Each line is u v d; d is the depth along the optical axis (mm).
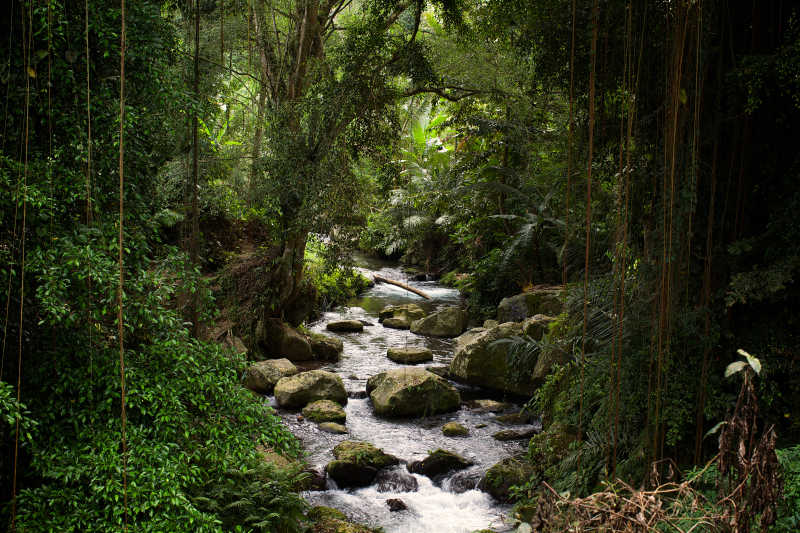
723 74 3623
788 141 3607
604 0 3746
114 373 3238
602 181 4336
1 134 2988
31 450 3027
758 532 2271
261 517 3924
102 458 3082
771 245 3572
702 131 3656
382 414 6961
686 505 1690
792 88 3463
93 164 3195
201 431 3689
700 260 3758
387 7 7449
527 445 6176
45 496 3006
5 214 2896
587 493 4008
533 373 7277
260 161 7637
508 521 4664
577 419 4727
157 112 3486
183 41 6156
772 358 3561
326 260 7879
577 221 4938
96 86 3182
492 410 7195
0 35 2980
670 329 3389
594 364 4156
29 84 3035
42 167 3000
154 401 3385
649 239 3682
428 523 4734
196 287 3793
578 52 4141
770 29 3486
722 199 3766
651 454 3645
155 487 3141
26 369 3188
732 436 1601
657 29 3572
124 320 3314
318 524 4492
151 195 3824
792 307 3555
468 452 5996
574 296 4449
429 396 7047
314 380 7254
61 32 2949
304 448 5945
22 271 2797
